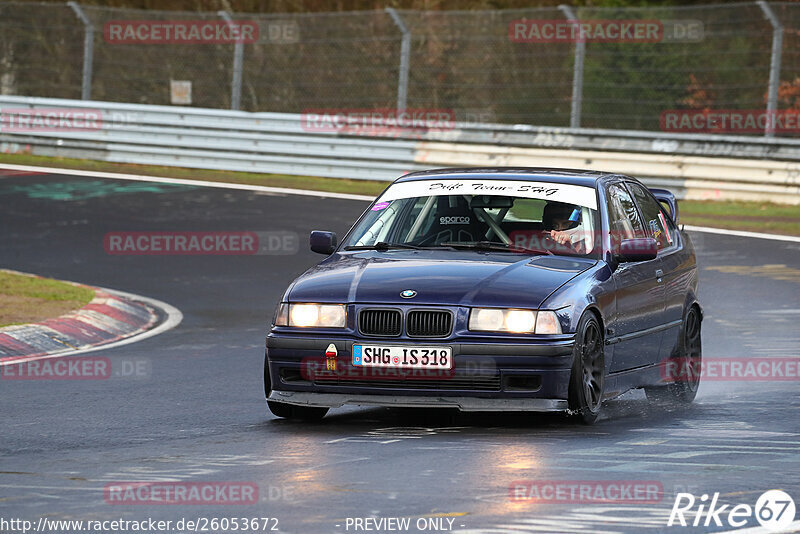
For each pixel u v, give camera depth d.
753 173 66.81
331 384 22.73
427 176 27.19
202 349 34.62
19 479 18.56
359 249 25.55
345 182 74.12
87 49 81.56
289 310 23.20
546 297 22.47
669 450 20.41
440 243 25.34
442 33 95.12
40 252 52.47
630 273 25.30
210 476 18.58
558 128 72.12
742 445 20.95
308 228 58.00
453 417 24.55
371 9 99.06
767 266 48.88
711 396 27.92
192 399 27.03
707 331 36.88
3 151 81.56
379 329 22.47
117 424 23.91
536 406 22.08
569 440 21.45
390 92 95.88
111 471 19.11
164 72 99.12
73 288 43.50
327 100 96.88
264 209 62.94
